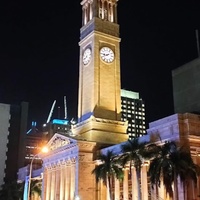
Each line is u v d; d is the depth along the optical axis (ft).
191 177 197.98
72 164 327.06
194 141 223.92
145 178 258.37
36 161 489.67
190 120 226.79
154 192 237.66
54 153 364.79
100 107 355.97
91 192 309.83
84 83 378.53
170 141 222.07
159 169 199.31
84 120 358.43
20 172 488.85
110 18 401.29
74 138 327.06
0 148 583.99
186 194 205.46
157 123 246.06
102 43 382.42
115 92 371.15
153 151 219.61
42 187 379.14
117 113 364.38
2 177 571.28
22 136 636.48
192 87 362.74
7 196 433.48
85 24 405.59
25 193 301.63
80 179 308.60
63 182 340.59
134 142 238.68
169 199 223.92
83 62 390.01
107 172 263.08
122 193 297.74
